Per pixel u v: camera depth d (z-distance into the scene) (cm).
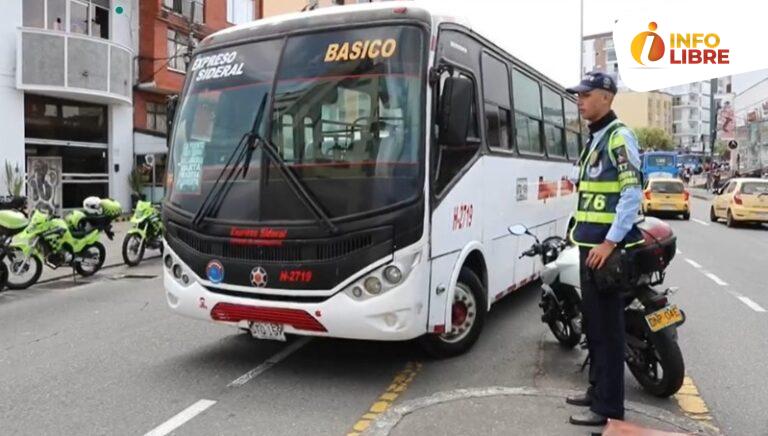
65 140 2084
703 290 1002
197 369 600
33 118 1984
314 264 514
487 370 589
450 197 570
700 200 4122
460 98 534
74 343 704
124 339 716
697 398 523
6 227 1030
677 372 499
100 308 900
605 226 434
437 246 545
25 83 1881
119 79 2106
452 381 558
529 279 831
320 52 557
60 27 2041
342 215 515
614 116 442
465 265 648
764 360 630
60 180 2075
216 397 526
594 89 436
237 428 462
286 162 536
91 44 2002
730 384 560
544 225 898
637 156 425
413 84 534
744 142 5403
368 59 543
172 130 612
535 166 848
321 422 471
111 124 2241
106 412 496
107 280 1155
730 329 754
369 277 508
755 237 1852
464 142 542
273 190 534
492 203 683
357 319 508
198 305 563
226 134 566
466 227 609
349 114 537
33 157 1992
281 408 500
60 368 612
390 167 521
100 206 1183
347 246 511
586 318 451
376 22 552
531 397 505
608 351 442
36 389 552
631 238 435
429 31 545
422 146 526
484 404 490
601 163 438
